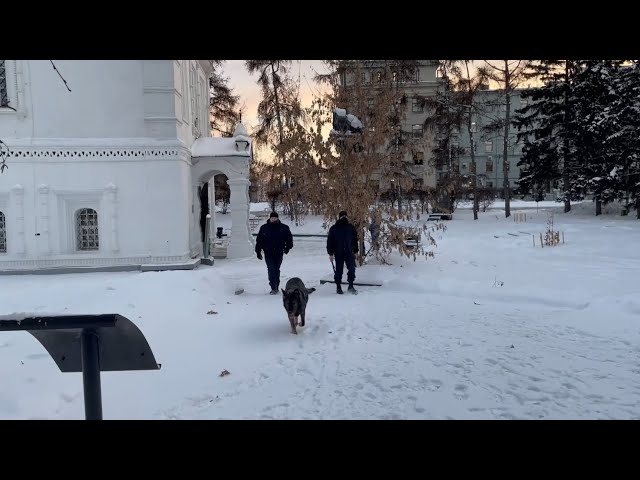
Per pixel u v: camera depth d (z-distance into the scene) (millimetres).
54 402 5504
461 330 8273
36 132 18047
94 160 18219
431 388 5734
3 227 18297
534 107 37500
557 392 5484
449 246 20359
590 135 33406
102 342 3176
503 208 45781
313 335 8312
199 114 26891
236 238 21938
